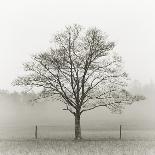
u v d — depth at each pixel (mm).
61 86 39781
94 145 30875
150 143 33219
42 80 39406
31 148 28141
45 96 40281
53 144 32531
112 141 36875
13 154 23984
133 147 28359
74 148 27797
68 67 39969
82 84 40125
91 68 39969
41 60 39656
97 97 40219
